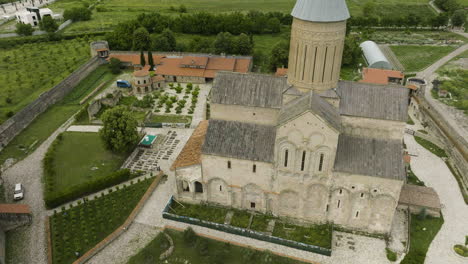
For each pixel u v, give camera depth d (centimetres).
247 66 11625
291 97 5578
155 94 10512
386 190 5219
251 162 5553
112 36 14400
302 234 5634
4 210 5616
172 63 11806
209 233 5700
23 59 13200
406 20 17088
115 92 10325
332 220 5744
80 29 17100
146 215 6041
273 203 5872
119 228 5669
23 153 7750
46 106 9712
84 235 5519
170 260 5231
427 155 7638
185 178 6050
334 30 5050
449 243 5525
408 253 5291
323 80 5416
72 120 9138
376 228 5594
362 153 5353
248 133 5756
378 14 19988
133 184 6712
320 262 5191
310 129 4972
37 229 5756
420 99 9219
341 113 5472
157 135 8412
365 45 14238
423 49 14550
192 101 10000
